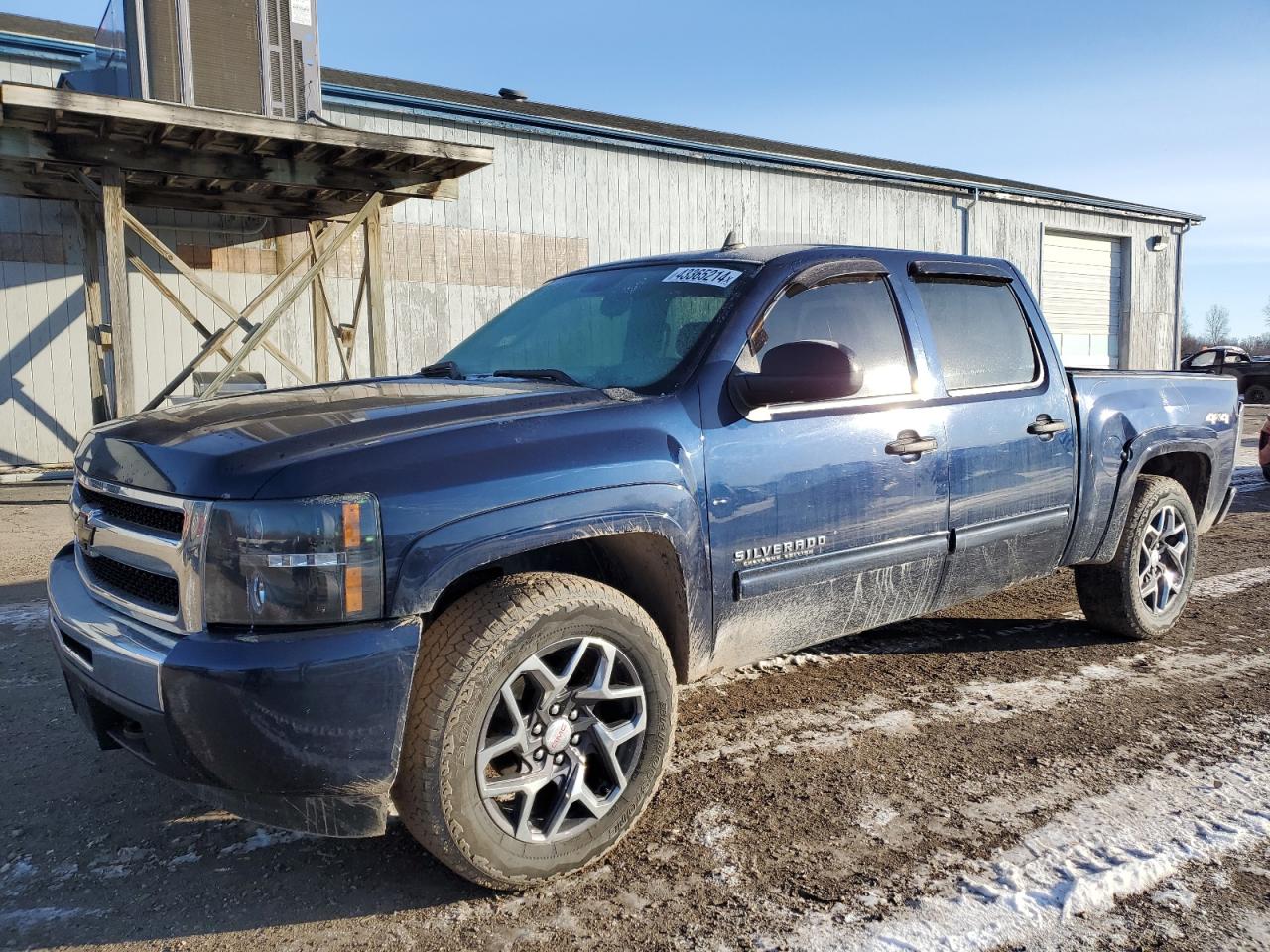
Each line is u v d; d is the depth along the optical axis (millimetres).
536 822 2631
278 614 2211
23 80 10898
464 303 13922
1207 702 3980
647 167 15594
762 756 3430
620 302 3578
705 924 2414
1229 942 2336
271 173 9469
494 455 2488
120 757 3443
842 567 3295
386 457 2355
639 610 2701
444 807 2371
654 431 2803
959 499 3678
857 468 3303
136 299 11688
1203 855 2740
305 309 12812
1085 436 4250
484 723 2414
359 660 2225
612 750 2652
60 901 2533
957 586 3809
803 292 3398
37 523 8297
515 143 14195
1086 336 23797
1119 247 24344
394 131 12992
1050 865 2682
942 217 20078
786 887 2582
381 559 2277
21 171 9656
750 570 3029
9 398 11102
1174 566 4871
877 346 3559
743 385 3025
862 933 2365
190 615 2260
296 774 2229
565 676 2561
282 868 2707
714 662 3074
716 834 2869
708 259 3602
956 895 2533
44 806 3066
